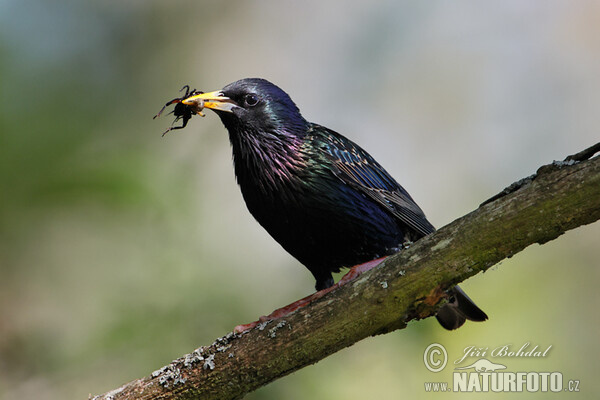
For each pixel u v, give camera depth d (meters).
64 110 12.85
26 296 11.73
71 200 11.32
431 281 7.44
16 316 11.71
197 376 8.00
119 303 11.09
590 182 6.83
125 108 15.06
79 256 11.52
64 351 11.43
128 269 11.41
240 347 7.95
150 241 11.53
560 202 6.95
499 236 7.18
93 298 11.37
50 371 11.31
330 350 7.84
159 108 15.30
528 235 7.12
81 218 11.51
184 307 11.04
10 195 11.25
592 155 7.06
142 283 11.28
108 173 11.32
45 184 11.26
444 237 7.39
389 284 7.54
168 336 10.86
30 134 11.68
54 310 11.67
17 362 11.44
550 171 7.05
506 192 7.30
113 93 15.05
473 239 7.25
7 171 11.27
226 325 11.00
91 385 10.80
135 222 11.52
